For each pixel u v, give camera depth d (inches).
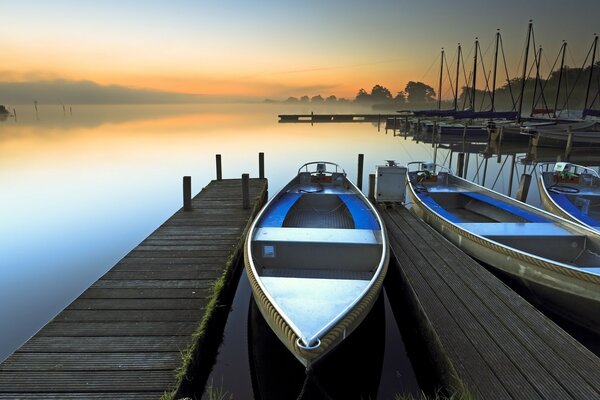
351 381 167.0
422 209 331.3
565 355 147.3
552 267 187.2
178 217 348.5
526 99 3390.7
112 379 141.2
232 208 379.9
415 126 1556.3
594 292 172.7
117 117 3078.2
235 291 258.4
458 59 1565.0
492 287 202.8
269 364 182.9
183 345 161.2
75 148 962.7
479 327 166.6
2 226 390.9
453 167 788.6
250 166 749.3
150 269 234.4
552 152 948.6
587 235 229.8
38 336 165.3
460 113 1353.3
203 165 744.3
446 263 233.9
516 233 240.7
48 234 369.1
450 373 143.4
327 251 215.8
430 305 184.9
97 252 326.6
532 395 128.3
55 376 142.1
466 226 258.2
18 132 1475.1
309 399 153.4
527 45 1131.3
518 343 155.0
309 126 1968.5
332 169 747.4
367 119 2586.1
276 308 140.9
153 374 144.0
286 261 217.8
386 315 233.0
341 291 160.9
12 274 285.4
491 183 633.6
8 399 131.6
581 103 2723.9
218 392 166.1
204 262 245.1
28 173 653.9
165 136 1317.7
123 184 582.2
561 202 329.4
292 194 346.0
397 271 234.5
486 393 129.7
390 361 189.6
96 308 189.0
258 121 2456.9
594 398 126.3
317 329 135.4
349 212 304.3
